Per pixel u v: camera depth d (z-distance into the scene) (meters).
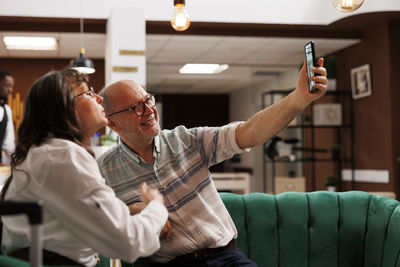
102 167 2.08
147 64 8.73
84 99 1.64
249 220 2.46
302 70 1.86
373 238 2.41
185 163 2.07
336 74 7.90
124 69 5.89
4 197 1.56
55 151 1.45
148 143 2.05
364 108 7.16
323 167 8.26
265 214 2.48
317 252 2.46
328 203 2.53
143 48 5.95
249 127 1.99
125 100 2.02
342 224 2.49
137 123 2.00
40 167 1.43
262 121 1.95
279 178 7.95
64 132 1.54
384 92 6.69
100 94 2.10
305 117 7.72
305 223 2.48
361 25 6.76
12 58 8.13
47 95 1.54
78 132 1.58
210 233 2.00
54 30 6.38
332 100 7.90
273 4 6.49
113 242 1.39
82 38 6.45
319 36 6.93
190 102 12.68
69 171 1.41
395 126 6.59
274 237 2.46
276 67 9.19
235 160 11.31
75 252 1.51
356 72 7.26
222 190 8.70
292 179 7.91
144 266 2.12
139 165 2.04
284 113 1.90
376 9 6.00
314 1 6.57
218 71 9.55
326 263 2.45
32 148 1.49
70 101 1.57
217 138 2.07
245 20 6.43
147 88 8.68
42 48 7.45
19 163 1.49
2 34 6.51
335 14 6.40
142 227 1.43
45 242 1.47
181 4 3.50
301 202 2.53
